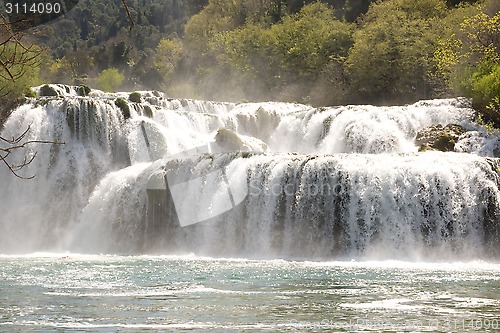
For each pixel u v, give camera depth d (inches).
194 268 1067.3
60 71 4690.0
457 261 1306.6
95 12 5959.6
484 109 1915.6
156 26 6304.1
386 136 1879.9
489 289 818.8
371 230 1349.7
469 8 2689.5
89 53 5201.8
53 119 1721.2
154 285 844.6
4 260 1247.5
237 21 4072.3
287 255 1371.8
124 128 1777.8
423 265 1170.0
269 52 3186.5
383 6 3112.7
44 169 1675.7
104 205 1567.4
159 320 605.6
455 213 1339.8
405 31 2696.9
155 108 1863.9
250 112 2048.5
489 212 1334.9
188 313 639.8
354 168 1374.3
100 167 1707.7
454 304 695.7
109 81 4434.1
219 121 1961.1
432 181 1353.3
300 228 1376.7
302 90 3002.0
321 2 3831.2
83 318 614.9
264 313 641.0
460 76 2049.7
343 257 1326.3
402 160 1382.9
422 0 2994.6
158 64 4520.2
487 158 1385.3
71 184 1663.4
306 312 645.9
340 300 721.0
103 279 909.8
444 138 1769.2
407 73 2618.1
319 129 1977.1
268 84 3154.5
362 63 2711.6
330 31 3063.5
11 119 1704.0
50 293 767.7
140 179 1540.4
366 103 2755.9
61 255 1424.7
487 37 2166.6
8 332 556.4
